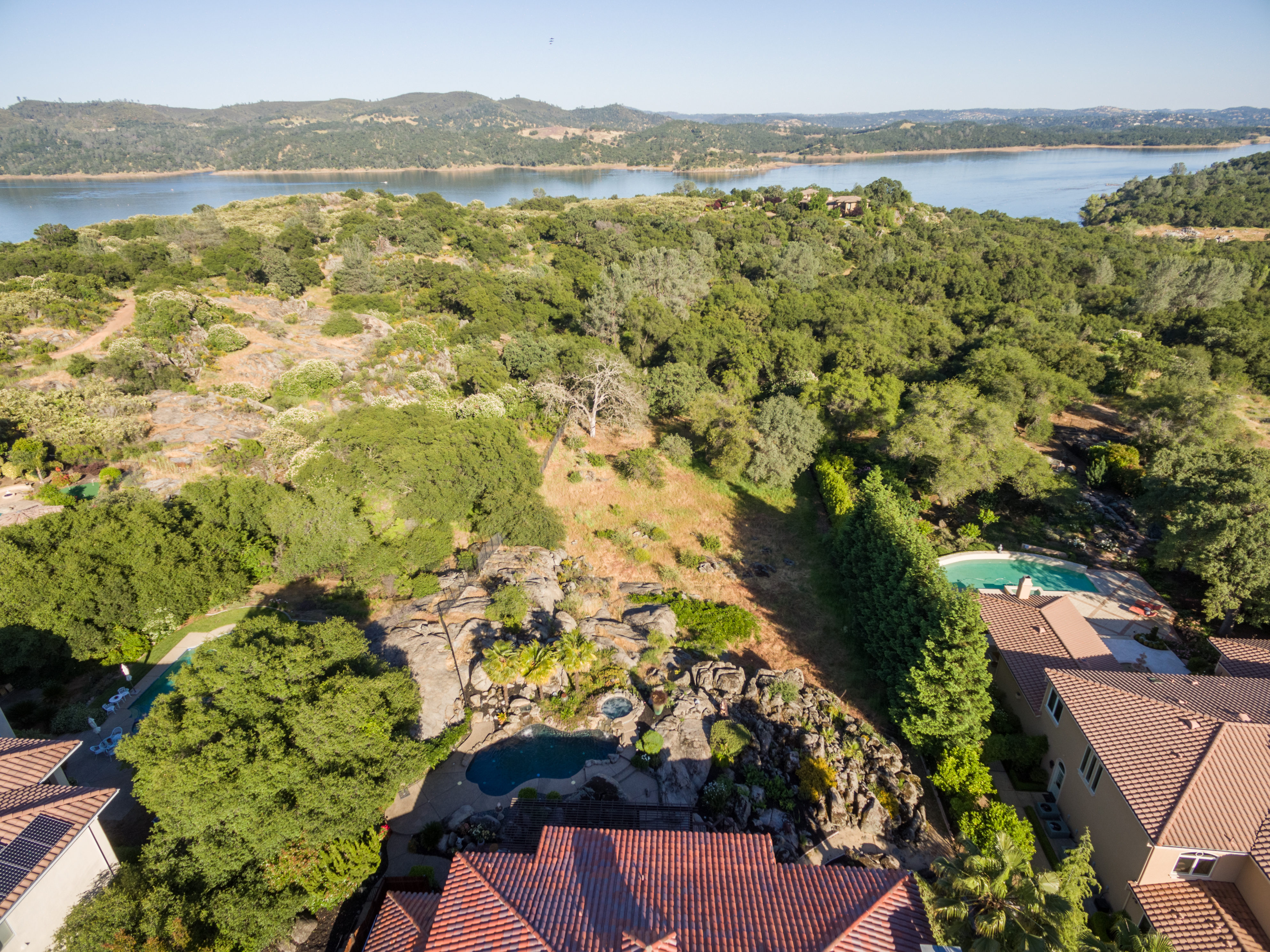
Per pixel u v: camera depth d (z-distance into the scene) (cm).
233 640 2462
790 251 11694
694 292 9131
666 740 2831
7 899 1580
